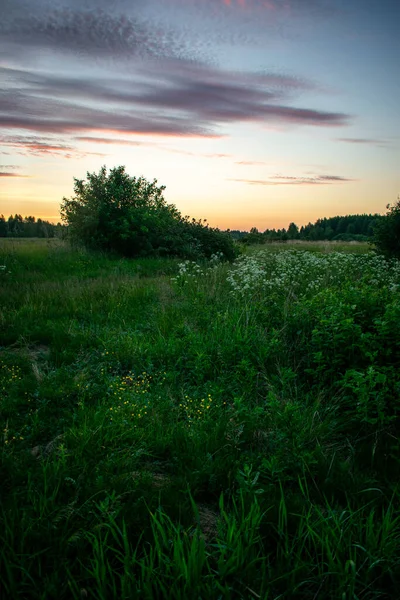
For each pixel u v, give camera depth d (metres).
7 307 8.43
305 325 6.20
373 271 12.20
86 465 3.26
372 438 3.87
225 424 3.96
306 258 14.59
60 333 6.84
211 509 3.04
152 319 7.77
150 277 13.66
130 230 18.06
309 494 3.13
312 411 4.28
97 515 2.67
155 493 3.04
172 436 3.81
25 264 14.48
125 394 4.61
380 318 5.12
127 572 2.22
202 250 19.06
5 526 2.55
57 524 2.66
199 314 7.86
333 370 4.90
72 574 2.39
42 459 3.46
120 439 3.73
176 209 20.41
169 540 2.50
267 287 9.55
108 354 5.96
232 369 5.50
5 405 4.33
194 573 2.25
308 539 2.64
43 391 4.65
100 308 8.72
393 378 4.29
